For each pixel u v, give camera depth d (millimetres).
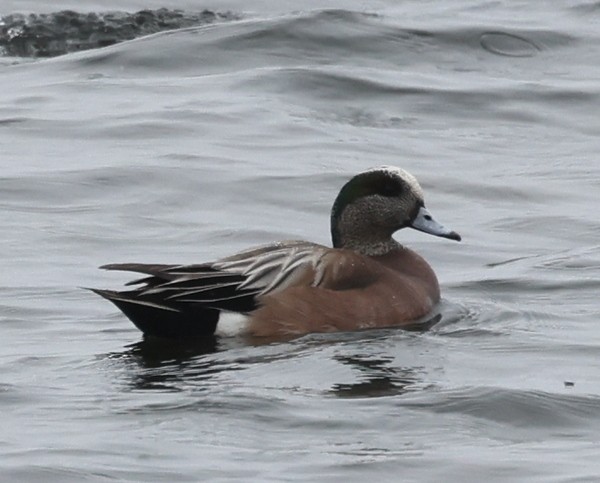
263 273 13734
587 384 12203
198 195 18938
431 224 15070
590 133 22516
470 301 14961
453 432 11141
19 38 26688
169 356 12969
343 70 24422
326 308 13789
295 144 21188
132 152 20578
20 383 12164
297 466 10438
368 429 11156
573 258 16609
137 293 13391
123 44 25641
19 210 18219
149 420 11258
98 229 17562
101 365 12688
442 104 23422
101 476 10195
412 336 13688
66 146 20938
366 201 15102
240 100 23094
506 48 26344
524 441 11039
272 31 25922
